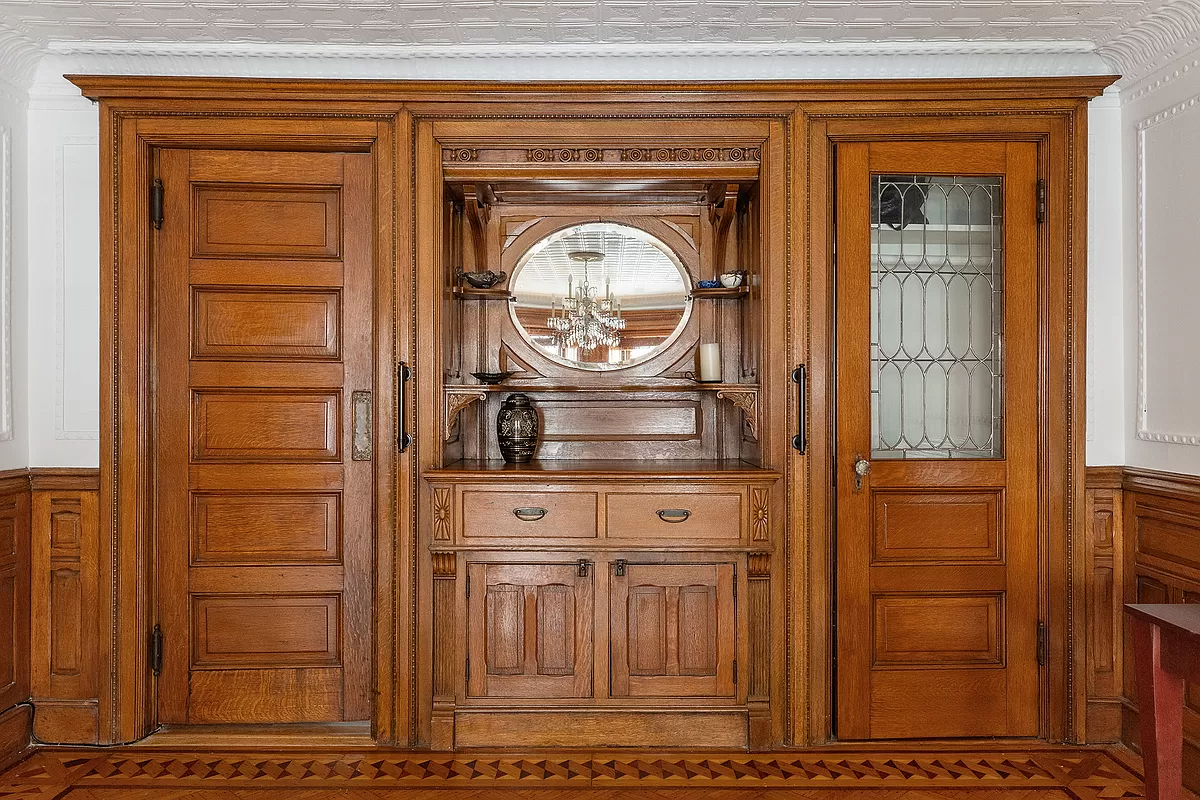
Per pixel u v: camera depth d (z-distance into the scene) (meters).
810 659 3.06
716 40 2.98
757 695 3.06
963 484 3.10
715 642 3.02
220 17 2.78
